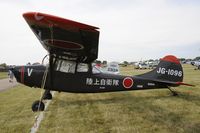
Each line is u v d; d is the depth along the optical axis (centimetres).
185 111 571
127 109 607
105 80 744
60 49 636
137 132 421
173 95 829
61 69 688
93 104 691
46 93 698
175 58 836
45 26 518
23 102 753
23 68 675
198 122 477
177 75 835
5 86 1395
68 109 623
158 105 650
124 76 772
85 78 718
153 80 805
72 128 451
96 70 741
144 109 603
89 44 590
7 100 805
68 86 700
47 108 641
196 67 3288
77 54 659
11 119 527
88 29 505
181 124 463
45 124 479
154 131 425
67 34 544
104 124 474
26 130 443
